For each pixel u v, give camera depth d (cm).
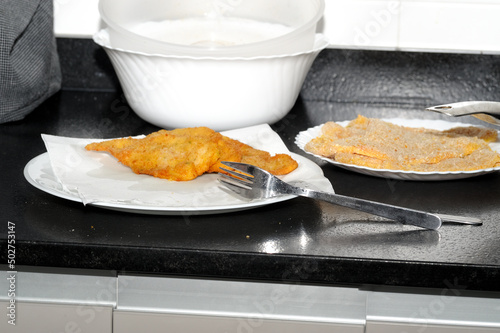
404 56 124
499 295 67
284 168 83
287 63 101
